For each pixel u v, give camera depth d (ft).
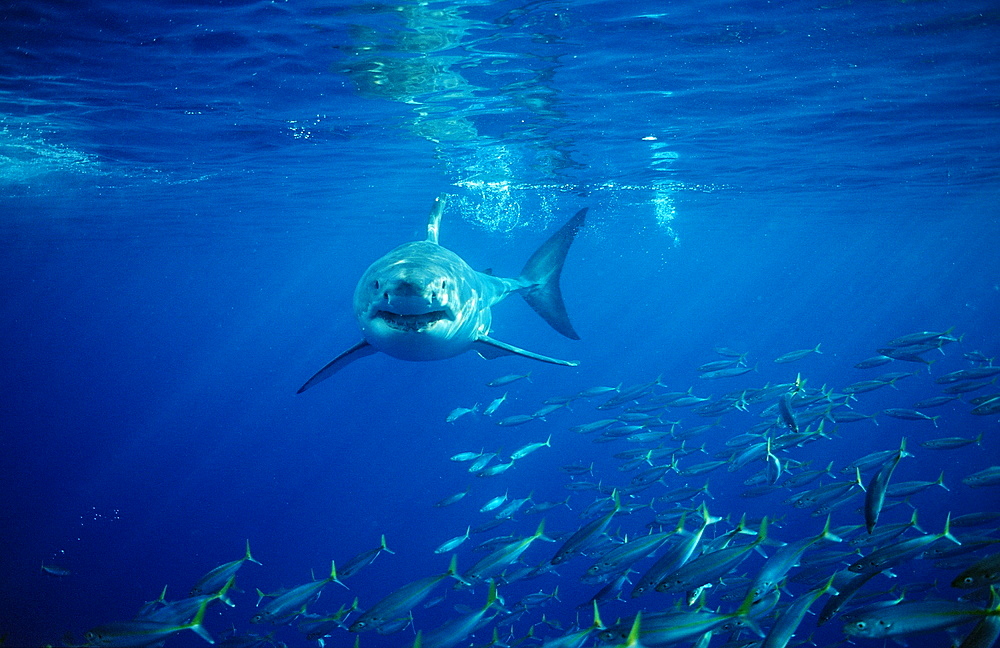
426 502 86.99
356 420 149.38
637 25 31.14
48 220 94.79
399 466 105.40
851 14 30.40
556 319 29.43
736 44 33.76
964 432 107.76
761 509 71.10
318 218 104.99
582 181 75.10
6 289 253.65
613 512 18.63
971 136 55.26
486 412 43.19
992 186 86.43
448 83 39.27
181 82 38.29
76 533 83.82
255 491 99.35
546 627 45.80
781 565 15.99
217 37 31.89
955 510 70.64
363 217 104.06
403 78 38.22
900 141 56.85
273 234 126.82
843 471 27.61
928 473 87.71
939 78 39.70
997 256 245.24
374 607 17.28
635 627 12.89
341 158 60.34
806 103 44.62
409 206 92.73
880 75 39.04
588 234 136.05
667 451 35.70
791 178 75.61
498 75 37.99
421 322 17.94
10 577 69.36
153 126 47.75
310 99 42.06
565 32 31.81
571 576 58.13
